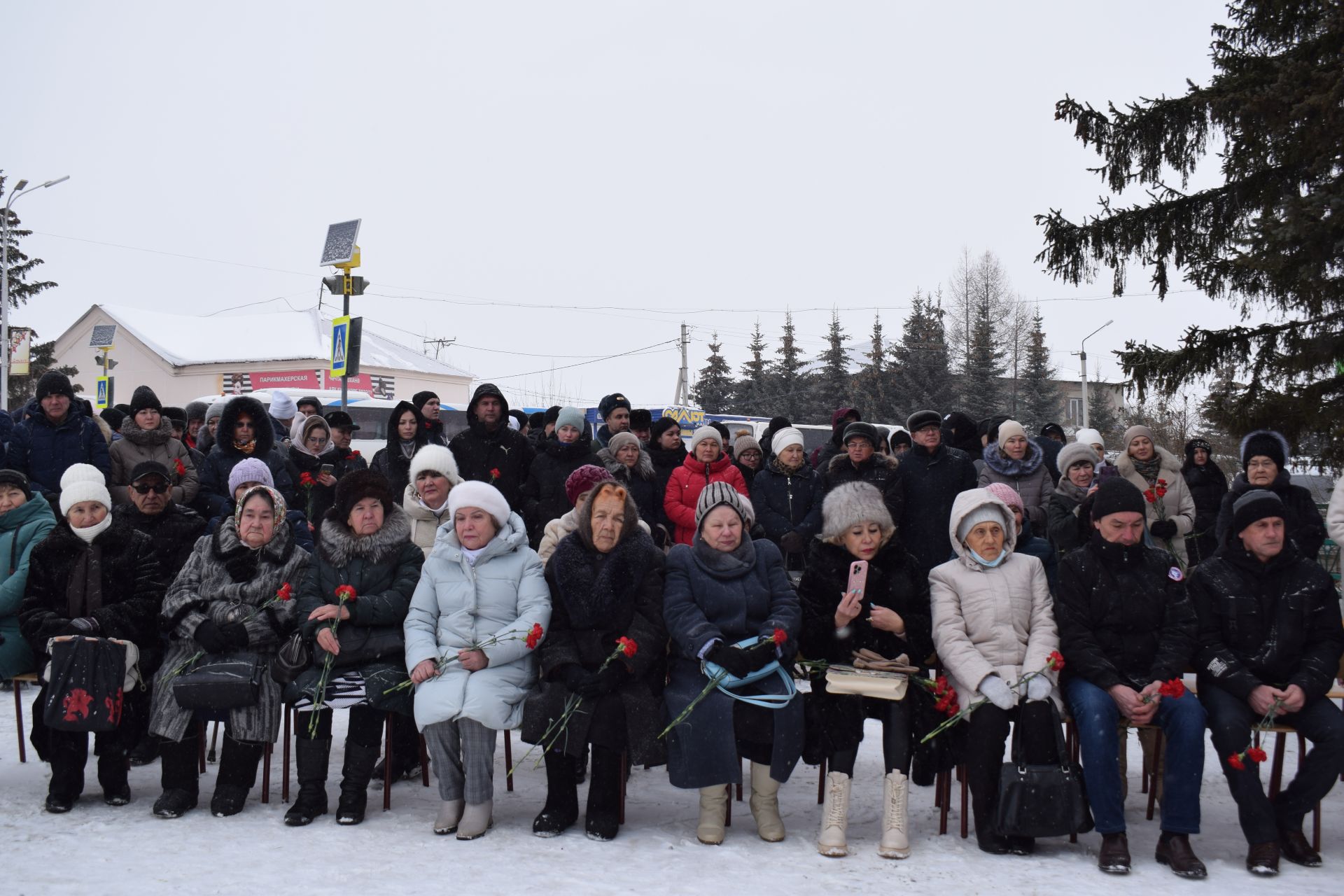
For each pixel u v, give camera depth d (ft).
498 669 16.11
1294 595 15.35
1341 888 13.60
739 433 30.45
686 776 15.12
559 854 14.56
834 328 184.85
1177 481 24.73
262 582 16.93
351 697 16.08
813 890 13.24
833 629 16.25
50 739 16.40
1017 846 14.94
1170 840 14.44
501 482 25.31
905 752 15.31
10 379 147.54
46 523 18.42
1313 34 29.86
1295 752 20.92
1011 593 15.98
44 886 12.85
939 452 24.54
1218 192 31.24
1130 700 14.52
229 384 155.74
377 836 15.21
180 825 15.61
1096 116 31.86
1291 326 30.71
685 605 16.03
